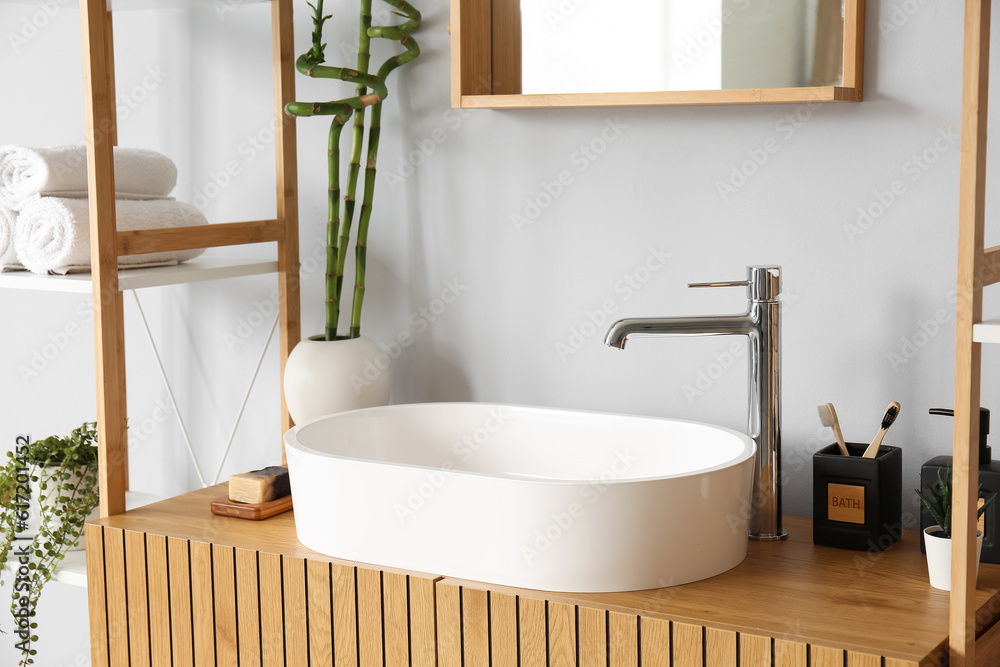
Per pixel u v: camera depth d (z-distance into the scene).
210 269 1.41
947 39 1.14
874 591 1.00
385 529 1.06
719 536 1.04
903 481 1.22
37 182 1.34
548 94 1.28
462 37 1.29
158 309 1.69
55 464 1.39
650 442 1.22
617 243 1.35
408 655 1.04
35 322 1.81
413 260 1.49
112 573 1.22
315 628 1.09
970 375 0.85
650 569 1.00
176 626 1.18
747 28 1.21
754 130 1.25
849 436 1.24
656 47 1.25
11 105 1.77
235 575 1.13
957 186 1.16
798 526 1.22
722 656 0.91
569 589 0.99
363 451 1.29
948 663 0.89
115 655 1.23
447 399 1.49
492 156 1.41
